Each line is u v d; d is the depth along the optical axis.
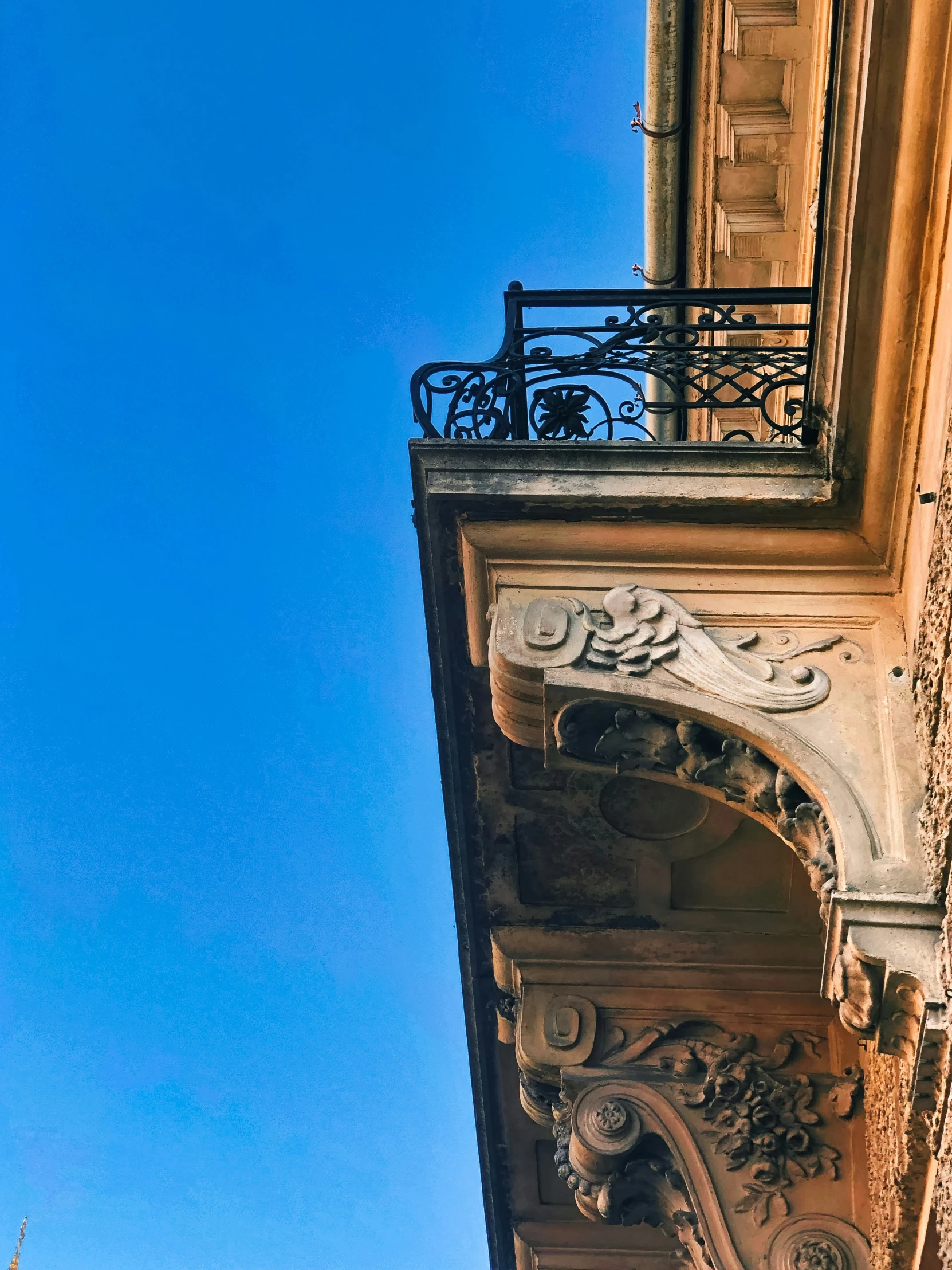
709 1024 6.30
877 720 4.37
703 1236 5.74
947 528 3.85
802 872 5.97
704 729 4.51
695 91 7.95
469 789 5.72
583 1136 5.97
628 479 4.80
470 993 6.69
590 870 6.04
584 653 4.61
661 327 5.36
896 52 3.93
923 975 3.78
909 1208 4.84
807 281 7.52
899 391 4.35
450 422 5.13
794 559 4.79
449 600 5.11
